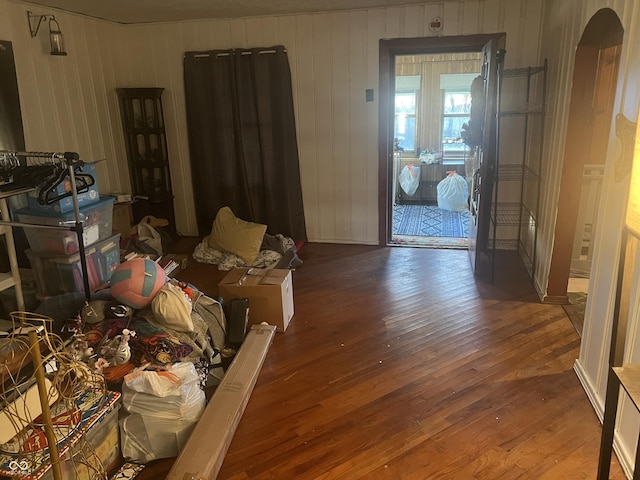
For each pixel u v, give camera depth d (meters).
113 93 4.78
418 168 7.07
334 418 2.29
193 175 5.09
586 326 2.46
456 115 7.50
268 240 4.59
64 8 4.02
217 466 1.95
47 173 2.67
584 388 2.43
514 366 2.68
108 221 3.20
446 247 4.83
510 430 2.18
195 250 4.61
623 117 2.04
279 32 4.56
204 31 4.70
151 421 2.03
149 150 4.94
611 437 1.50
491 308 3.41
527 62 4.19
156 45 4.83
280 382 2.59
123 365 2.25
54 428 1.71
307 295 3.71
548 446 2.07
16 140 3.64
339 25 4.43
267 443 2.14
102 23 4.57
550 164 3.48
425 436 2.15
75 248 2.93
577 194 3.18
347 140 4.73
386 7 4.29
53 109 4.02
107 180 4.75
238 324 2.91
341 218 4.98
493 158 3.79
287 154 4.77
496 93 3.62
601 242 2.29
